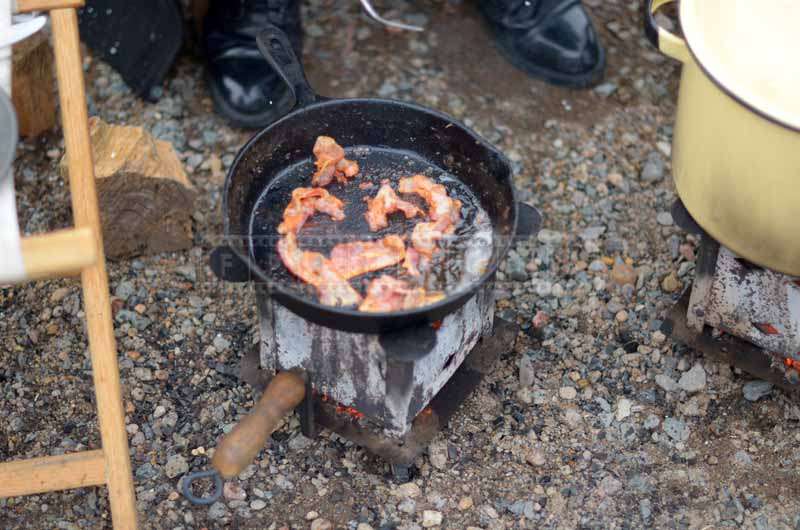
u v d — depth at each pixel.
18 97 1.72
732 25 1.34
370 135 1.49
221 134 1.81
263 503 1.48
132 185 1.60
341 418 1.48
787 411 1.54
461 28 1.96
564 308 1.65
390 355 1.32
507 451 1.52
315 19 1.96
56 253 1.22
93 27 1.78
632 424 1.54
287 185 1.46
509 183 1.39
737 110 1.29
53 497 1.47
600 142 1.82
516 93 1.88
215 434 1.53
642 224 1.73
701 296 1.53
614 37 1.96
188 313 1.63
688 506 1.48
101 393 1.37
